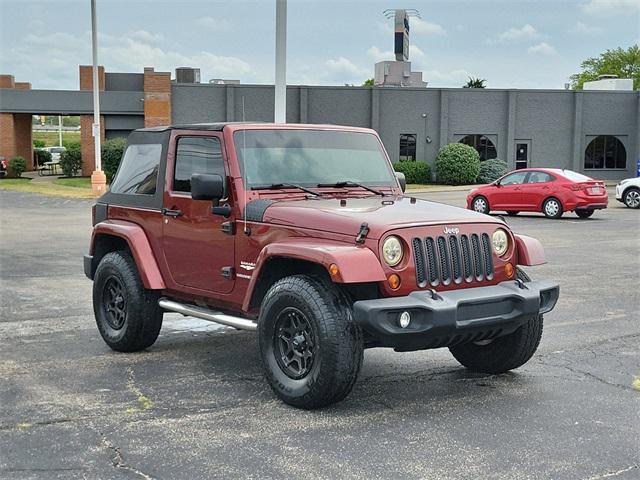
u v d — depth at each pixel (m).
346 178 6.89
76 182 41.09
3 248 15.94
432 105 44.56
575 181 23.73
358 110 44.06
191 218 6.77
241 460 4.71
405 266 5.51
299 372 5.70
